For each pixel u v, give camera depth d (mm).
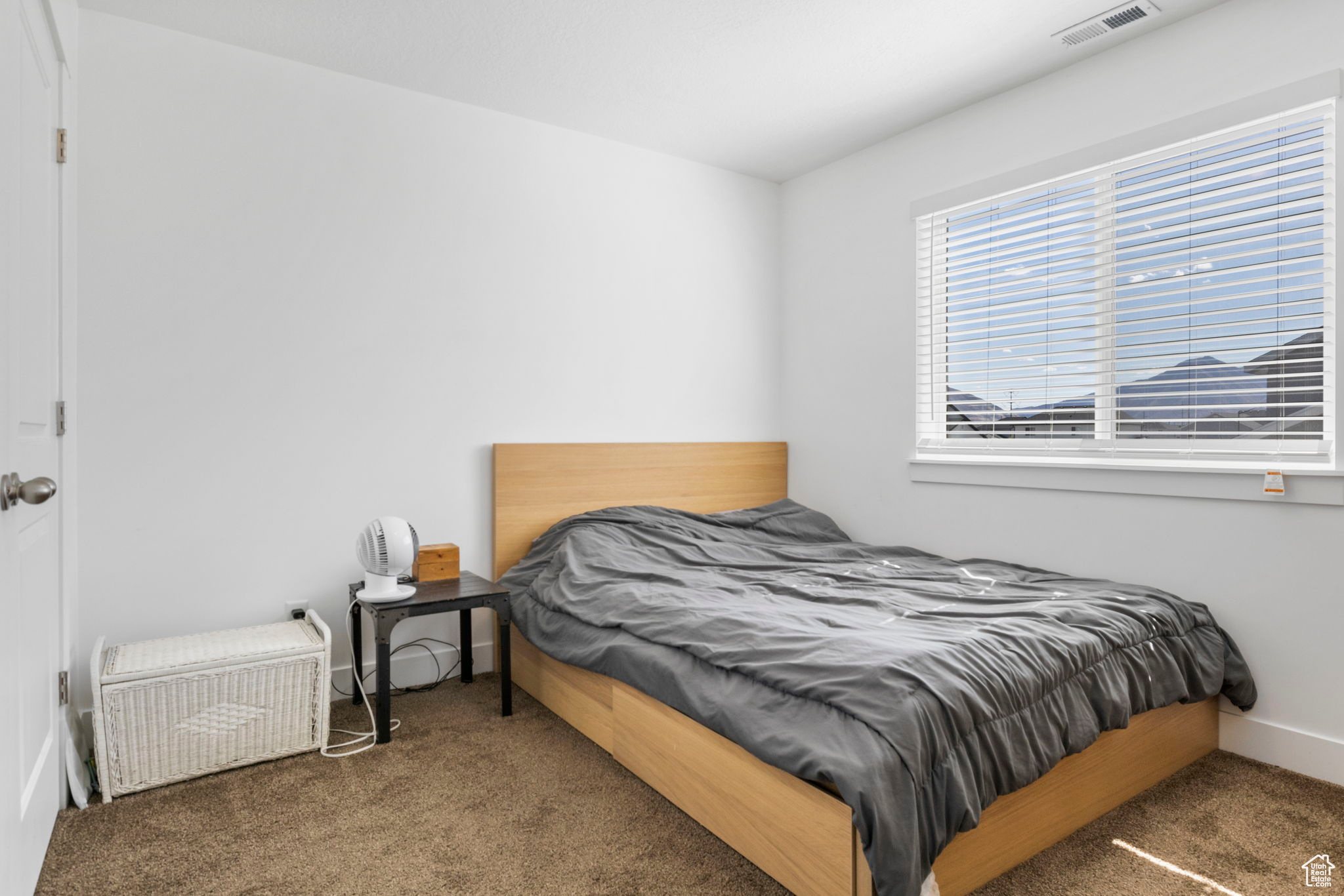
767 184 4090
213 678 2145
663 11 2453
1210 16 2418
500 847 1780
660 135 3473
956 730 1493
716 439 3898
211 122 2604
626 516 3240
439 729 2518
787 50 2699
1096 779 1911
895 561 2955
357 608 2756
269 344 2713
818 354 3895
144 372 2486
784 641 1818
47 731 1828
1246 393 2400
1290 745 2238
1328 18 2172
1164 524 2539
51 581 1898
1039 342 2967
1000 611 2086
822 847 1472
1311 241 2240
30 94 1715
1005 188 2998
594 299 3488
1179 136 2484
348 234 2873
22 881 1492
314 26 2529
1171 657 2100
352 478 2889
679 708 1896
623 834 1838
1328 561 2176
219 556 2625
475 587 2717
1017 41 2635
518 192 3268
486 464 3207
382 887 1623
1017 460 3004
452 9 2439
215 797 2031
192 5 2391
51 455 1943
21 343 1596
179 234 2545
